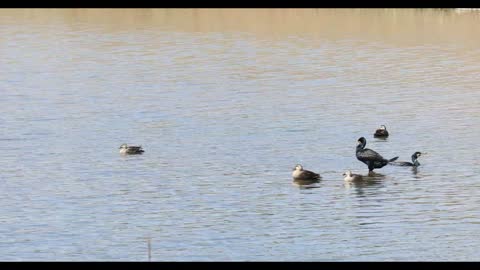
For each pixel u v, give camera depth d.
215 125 53.22
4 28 89.25
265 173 44.31
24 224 37.81
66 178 43.84
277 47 77.44
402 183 42.66
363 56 72.94
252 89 62.53
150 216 38.59
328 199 40.53
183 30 86.38
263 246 35.12
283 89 62.28
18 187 42.59
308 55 73.94
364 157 44.41
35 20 93.62
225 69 69.19
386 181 43.03
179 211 39.09
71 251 34.91
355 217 38.19
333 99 59.28
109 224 37.72
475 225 37.09
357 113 55.62
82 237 36.31
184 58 73.56
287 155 47.19
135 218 38.38
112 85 64.44
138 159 46.81
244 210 39.16
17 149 48.88
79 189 42.19
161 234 36.50
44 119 55.06
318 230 36.81
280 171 44.59
